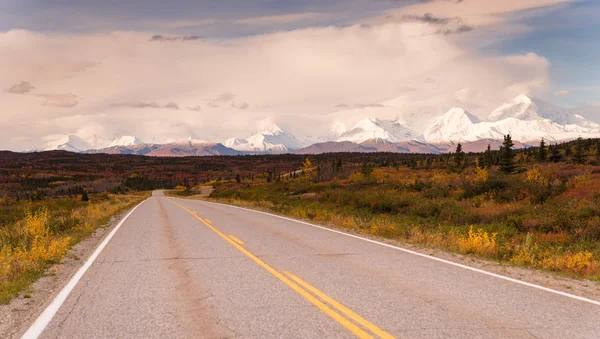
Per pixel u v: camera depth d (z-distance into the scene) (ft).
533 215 50.03
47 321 14.48
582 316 15.14
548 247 32.55
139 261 25.54
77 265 25.20
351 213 62.59
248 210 73.56
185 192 374.63
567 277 22.54
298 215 59.62
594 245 32.55
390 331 13.38
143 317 14.84
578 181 82.74
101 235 40.52
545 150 241.35
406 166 353.51
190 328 13.70
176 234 39.06
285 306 16.05
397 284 19.58
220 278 20.77
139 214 69.46
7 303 17.01
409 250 29.50
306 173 286.46
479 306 16.20
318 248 30.19
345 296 17.47
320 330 13.43
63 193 515.09
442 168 283.79
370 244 32.17
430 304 16.40
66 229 42.52
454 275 21.67
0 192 549.95
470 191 81.46
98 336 13.05
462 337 12.89
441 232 38.47
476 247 29.89
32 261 24.50
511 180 82.74
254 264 24.27
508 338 12.87
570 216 44.01
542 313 15.43
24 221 43.62
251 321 14.33
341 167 306.35
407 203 68.39
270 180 381.19
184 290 18.52
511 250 29.17
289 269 22.88
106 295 17.78
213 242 33.35
